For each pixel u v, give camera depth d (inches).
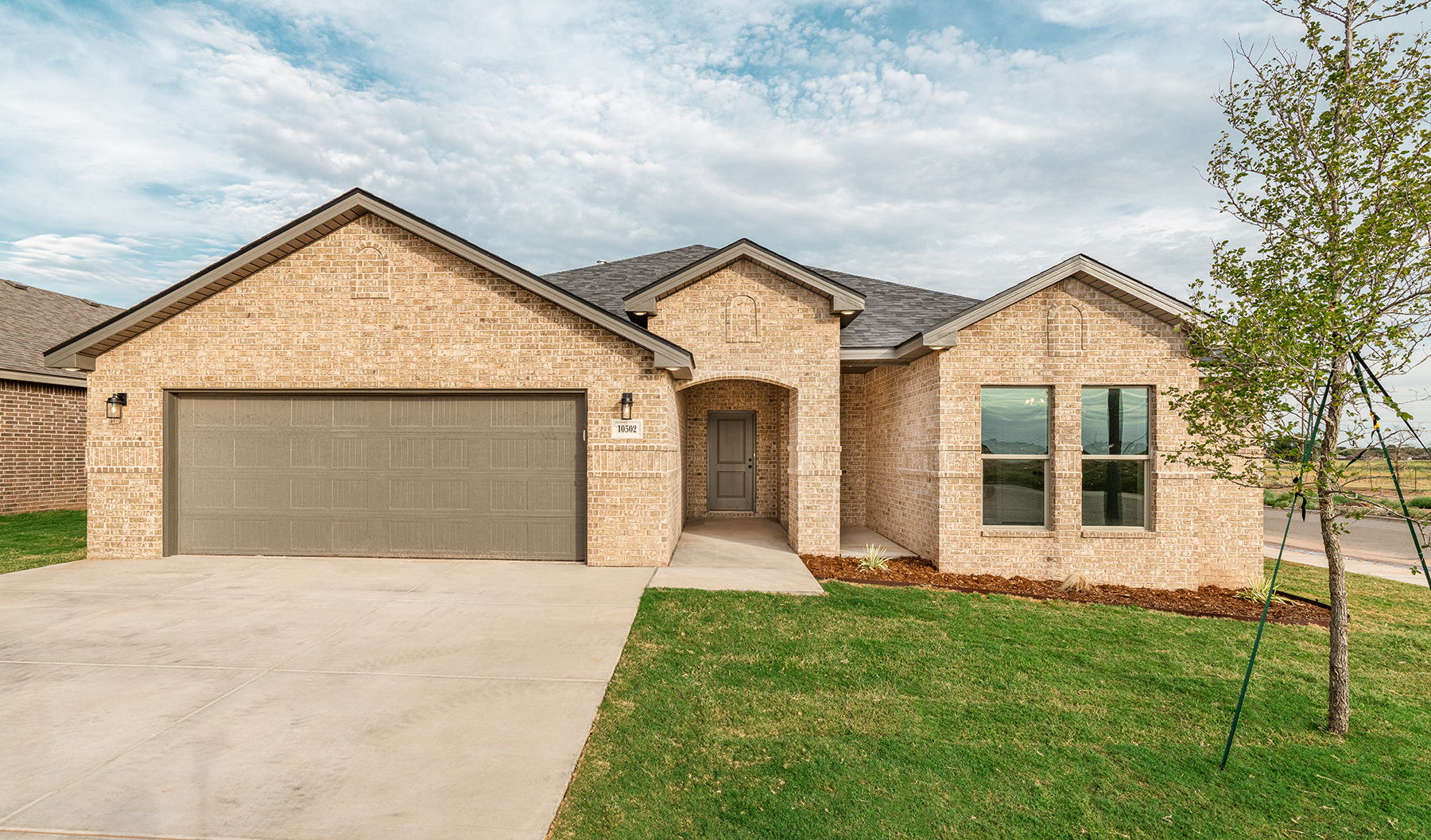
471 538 358.9
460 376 349.4
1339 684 172.2
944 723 169.5
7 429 546.0
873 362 444.8
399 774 136.8
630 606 267.4
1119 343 355.6
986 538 362.0
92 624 237.8
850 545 432.8
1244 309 183.8
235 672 193.0
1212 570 360.5
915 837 121.6
